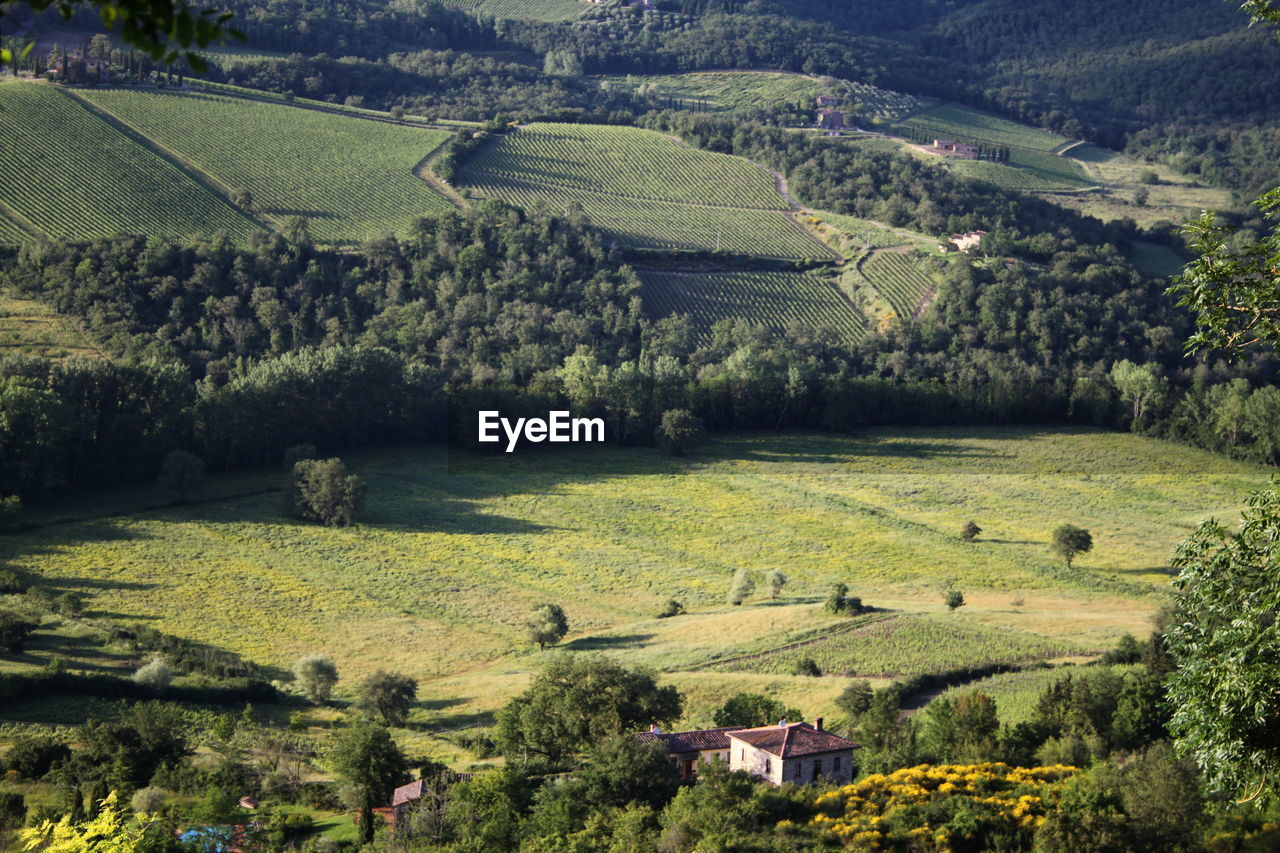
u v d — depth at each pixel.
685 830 47.19
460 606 102.56
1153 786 43.41
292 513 122.12
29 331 150.75
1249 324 24.44
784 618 95.88
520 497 133.00
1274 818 41.50
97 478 125.19
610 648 91.75
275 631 93.62
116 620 91.88
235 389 137.38
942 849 43.91
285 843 53.81
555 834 49.00
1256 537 23.41
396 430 150.50
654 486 138.88
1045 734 61.00
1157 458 155.25
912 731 64.38
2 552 104.12
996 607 101.31
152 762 62.53
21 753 62.22
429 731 74.44
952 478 145.38
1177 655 24.48
